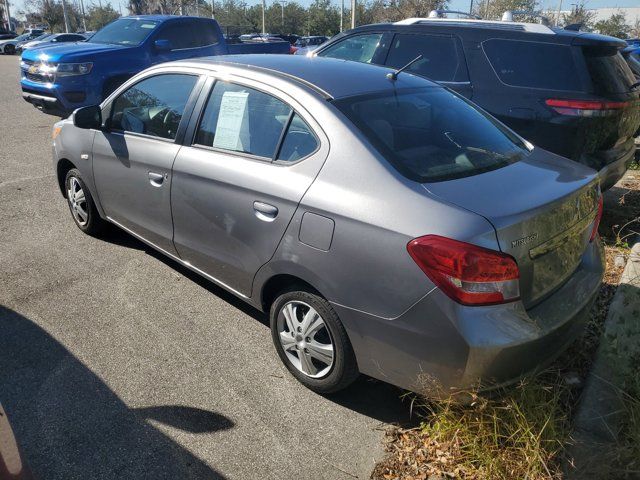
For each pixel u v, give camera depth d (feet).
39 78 28.55
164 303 12.88
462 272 7.55
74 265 14.58
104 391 9.93
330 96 9.90
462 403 8.31
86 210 15.87
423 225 7.91
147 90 13.17
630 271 13.67
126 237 16.47
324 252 8.87
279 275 9.95
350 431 9.20
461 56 17.34
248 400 9.85
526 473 7.84
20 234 16.52
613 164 16.02
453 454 8.45
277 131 10.18
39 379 10.18
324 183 9.11
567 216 8.81
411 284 7.94
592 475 7.93
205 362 10.83
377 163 8.80
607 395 9.49
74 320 12.09
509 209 7.98
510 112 16.20
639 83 17.33
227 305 12.89
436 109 10.69
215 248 11.25
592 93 15.42
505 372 7.93
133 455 8.59
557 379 9.96
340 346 9.11
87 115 13.99
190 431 9.10
